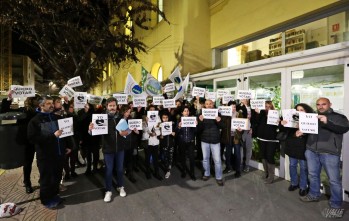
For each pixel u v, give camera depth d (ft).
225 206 13.84
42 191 13.53
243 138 19.61
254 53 26.58
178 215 12.89
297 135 13.97
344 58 14.16
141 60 46.68
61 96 18.40
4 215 12.55
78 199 14.90
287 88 17.62
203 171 18.97
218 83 25.13
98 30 31.53
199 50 32.04
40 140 13.07
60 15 28.19
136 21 34.88
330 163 13.03
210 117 16.87
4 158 13.80
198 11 32.01
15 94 15.10
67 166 18.22
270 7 23.21
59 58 34.68
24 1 24.84
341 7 18.21
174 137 20.97
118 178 15.44
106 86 82.48
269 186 16.66
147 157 18.47
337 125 12.42
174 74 26.68
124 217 12.69
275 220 12.27
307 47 20.93
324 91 16.40
